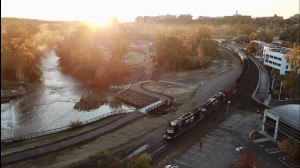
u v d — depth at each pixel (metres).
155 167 68.06
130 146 78.69
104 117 103.00
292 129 78.06
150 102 118.00
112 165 62.41
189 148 78.31
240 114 104.88
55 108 118.06
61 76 170.50
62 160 69.75
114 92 141.88
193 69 194.38
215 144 80.94
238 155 75.12
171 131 82.44
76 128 92.50
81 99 125.12
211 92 134.50
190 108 113.00
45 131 89.25
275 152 76.81
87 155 72.56
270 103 117.69
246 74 162.12
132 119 97.94
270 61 190.75
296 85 128.25
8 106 117.00
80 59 175.88
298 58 149.62
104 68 161.25
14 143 79.94
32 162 68.31
